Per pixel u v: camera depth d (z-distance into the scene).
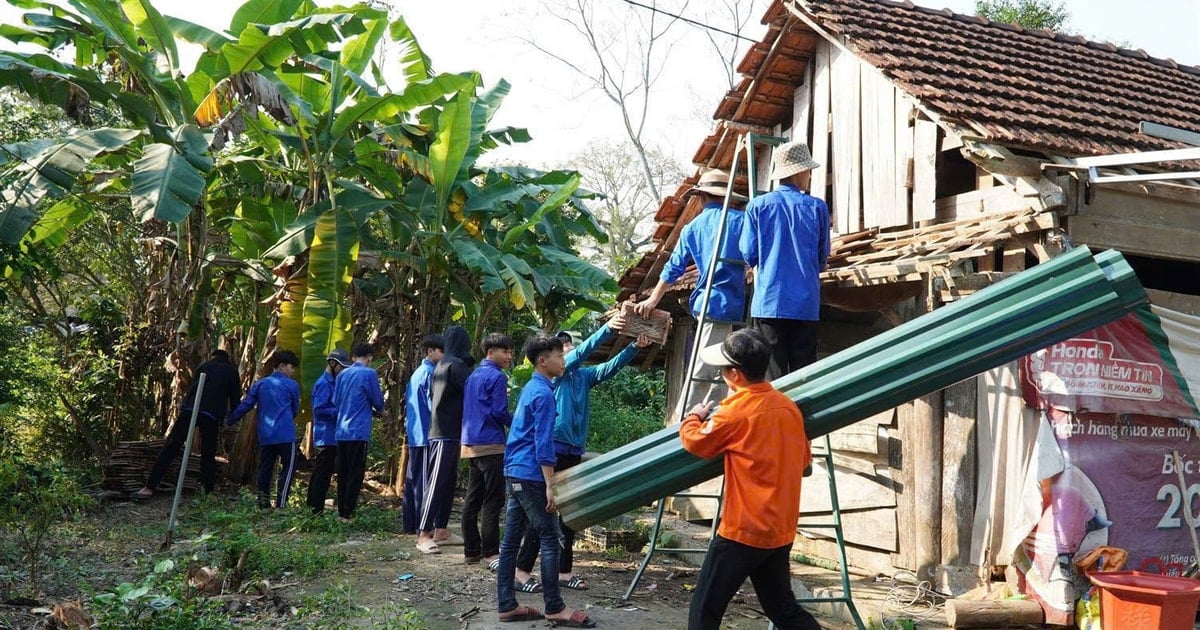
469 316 13.20
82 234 14.27
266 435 10.55
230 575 6.68
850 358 4.95
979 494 7.07
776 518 4.40
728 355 4.55
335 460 10.26
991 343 4.82
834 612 6.68
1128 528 6.55
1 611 5.69
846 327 9.00
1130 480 6.60
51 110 13.88
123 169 12.30
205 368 10.94
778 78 9.76
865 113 8.76
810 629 4.52
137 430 12.12
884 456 7.88
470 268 11.51
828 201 9.37
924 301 7.45
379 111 11.40
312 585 6.94
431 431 8.45
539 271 13.38
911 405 7.55
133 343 11.98
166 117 11.05
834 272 7.27
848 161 8.95
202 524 9.20
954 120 7.32
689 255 6.98
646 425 17.36
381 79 12.96
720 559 4.45
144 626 4.95
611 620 6.24
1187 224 7.25
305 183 12.74
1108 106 8.88
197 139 10.10
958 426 7.20
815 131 9.47
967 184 8.56
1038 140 6.97
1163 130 6.55
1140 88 10.02
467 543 7.72
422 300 12.56
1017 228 6.79
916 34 9.35
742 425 4.46
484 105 12.61
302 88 11.79
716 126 10.20
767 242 6.02
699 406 4.79
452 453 8.38
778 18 9.37
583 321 16.70
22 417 11.65
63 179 9.55
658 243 10.69
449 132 11.25
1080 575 6.40
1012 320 4.82
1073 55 10.58
